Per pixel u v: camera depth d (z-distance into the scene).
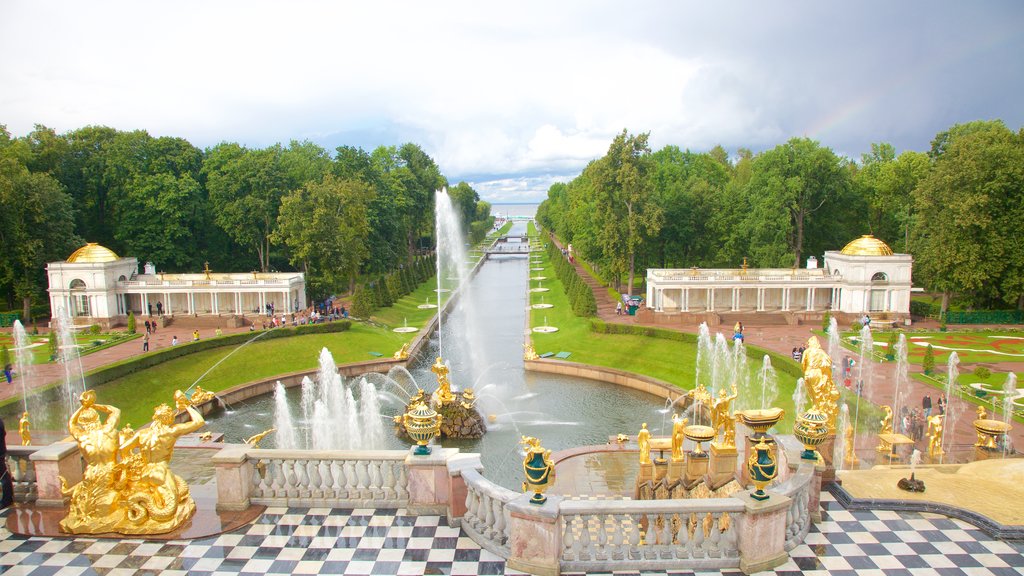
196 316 86.81
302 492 19.66
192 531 18.08
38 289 89.06
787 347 70.00
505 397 60.62
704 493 22.78
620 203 102.50
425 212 152.12
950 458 37.78
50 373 59.78
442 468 18.72
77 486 18.44
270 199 102.06
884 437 38.66
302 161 112.25
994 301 89.25
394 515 18.84
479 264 178.62
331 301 98.12
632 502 16.20
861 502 19.73
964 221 78.62
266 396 61.56
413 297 117.12
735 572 16.20
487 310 108.75
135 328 80.81
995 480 22.28
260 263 115.00
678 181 113.50
